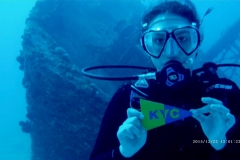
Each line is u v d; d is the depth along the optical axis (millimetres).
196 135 629
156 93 656
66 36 3775
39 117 2877
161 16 677
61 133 2613
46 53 2762
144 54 3377
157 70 713
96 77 736
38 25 3555
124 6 5301
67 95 2449
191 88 644
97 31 4199
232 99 640
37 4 3791
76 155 2605
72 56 3639
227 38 5246
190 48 652
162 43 666
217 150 530
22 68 3846
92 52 3715
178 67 603
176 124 635
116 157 563
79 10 4176
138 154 650
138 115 524
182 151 634
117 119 716
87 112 2396
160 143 645
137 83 683
